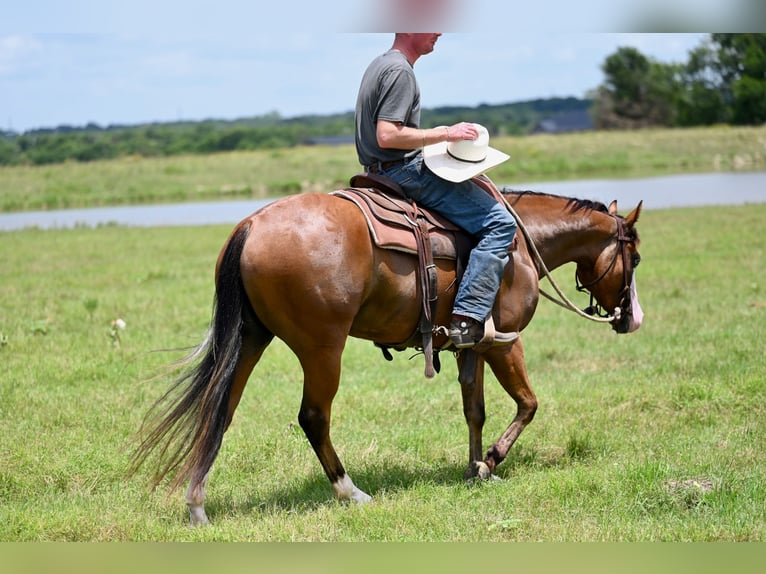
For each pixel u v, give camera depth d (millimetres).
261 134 155000
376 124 8484
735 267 21031
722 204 36344
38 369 13055
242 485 9211
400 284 8305
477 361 9195
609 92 133125
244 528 7812
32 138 125375
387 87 8352
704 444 9805
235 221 40312
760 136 75562
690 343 14188
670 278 19984
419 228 8414
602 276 10055
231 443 10234
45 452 9734
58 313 17344
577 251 9961
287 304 7859
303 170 66000
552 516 8062
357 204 8242
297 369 13773
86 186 61500
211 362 7871
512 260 9016
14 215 47094
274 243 7801
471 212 8625
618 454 9719
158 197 56906
